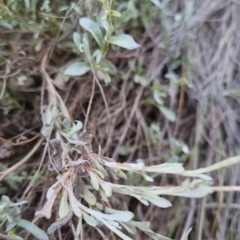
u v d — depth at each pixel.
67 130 0.36
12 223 0.35
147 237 0.42
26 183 0.41
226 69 0.47
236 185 0.43
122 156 0.45
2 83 0.42
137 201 0.44
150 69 0.46
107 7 0.36
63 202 0.32
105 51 0.39
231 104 0.46
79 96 0.44
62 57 0.44
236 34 0.48
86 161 0.33
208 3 0.48
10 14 0.40
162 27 0.46
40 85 0.44
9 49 0.43
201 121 0.45
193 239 0.43
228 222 0.43
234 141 0.45
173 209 0.43
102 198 0.34
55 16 0.41
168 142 0.45
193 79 0.46
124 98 0.45
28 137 0.43
